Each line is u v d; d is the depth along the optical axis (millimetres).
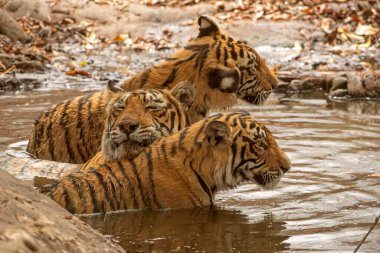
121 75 21141
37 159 12852
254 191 11266
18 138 14234
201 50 13094
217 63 12977
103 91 13156
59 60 22641
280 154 10773
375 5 26234
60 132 12977
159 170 10398
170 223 9844
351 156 13000
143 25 25484
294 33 24516
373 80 18891
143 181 10312
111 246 7141
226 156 10469
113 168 10391
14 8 26219
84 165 11430
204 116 13047
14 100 17859
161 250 8844
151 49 24141
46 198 7328
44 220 6766
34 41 24359
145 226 9703
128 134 10469
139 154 10508
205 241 9141
